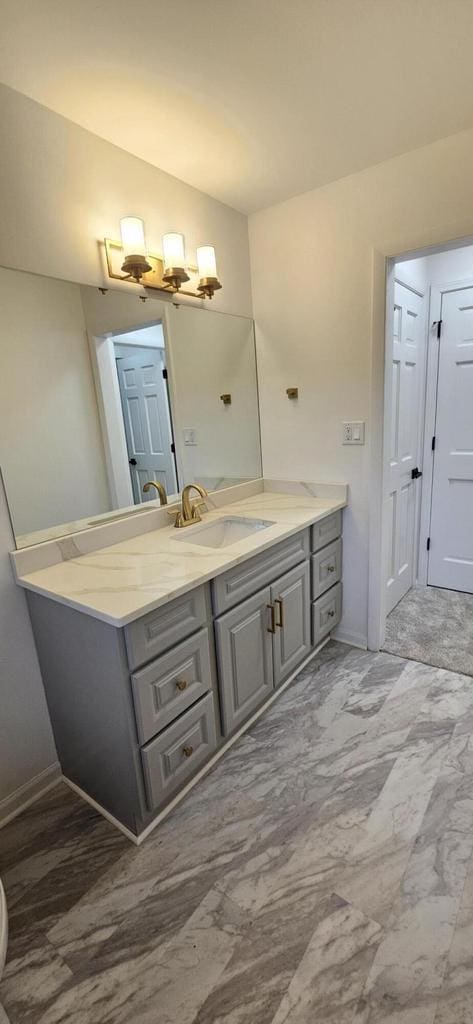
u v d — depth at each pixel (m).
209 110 1.49
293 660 2.08
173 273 1.74
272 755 1.74
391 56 1.29
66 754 1.62
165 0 1.08
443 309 2.75
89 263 1.63
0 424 1.44
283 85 1.39
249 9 1.12
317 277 2.17
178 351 2.03
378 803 1.51
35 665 1.59
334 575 2.36
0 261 1.39
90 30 1.15
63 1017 1.03
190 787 1.62
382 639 2.45
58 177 1.50
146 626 1.29
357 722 1.89
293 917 1.19
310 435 2.38
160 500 2.01
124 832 1.46
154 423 1.97
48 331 1.55
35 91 1.37
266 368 2.46
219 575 1.55
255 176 1.94
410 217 1.87
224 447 2.35
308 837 1.41
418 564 3.17
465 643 2.44
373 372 2.11
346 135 1.68
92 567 1.55
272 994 1.04
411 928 1.14
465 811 1.46
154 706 1.35
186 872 1.33
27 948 1.16
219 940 1.15
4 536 1.47
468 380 2.76
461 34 1.22
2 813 1.54
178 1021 1.00
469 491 2.90
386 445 2.23
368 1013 0.99
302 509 2.19
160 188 1.85
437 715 1.91
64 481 1.63
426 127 1.65
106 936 1.18
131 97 1.41
